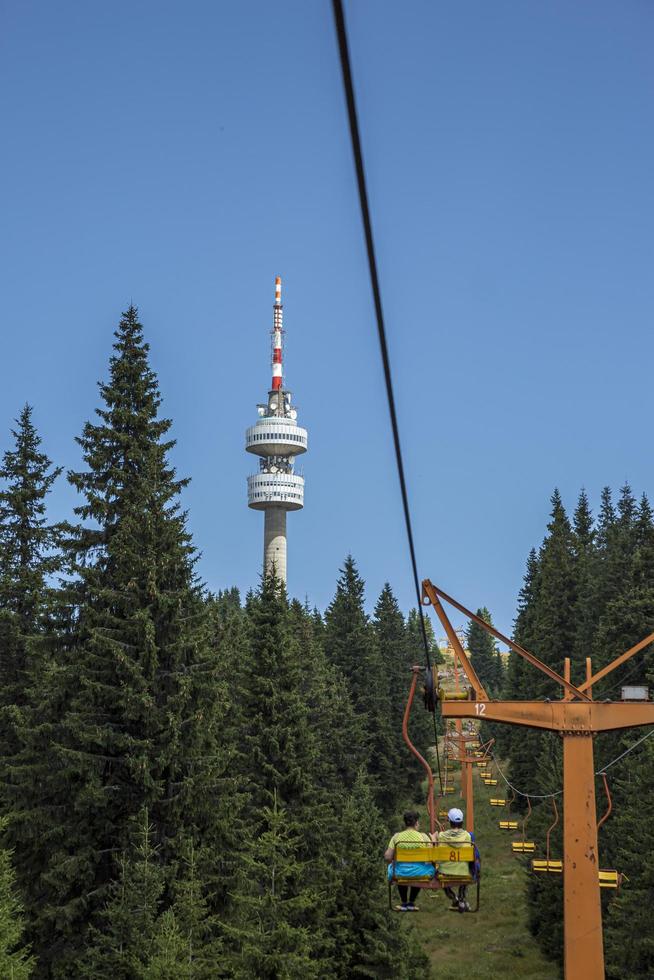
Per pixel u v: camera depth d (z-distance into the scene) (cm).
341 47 409
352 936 4312
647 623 5944
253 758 4688
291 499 18238
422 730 11131
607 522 10831
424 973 4559
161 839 3684
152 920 3231
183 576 4109
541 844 5572
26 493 4622
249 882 3722
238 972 3241
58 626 4172
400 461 927
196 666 3934
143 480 4144
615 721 2619
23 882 3675
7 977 2828
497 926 6119
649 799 4162
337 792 6250
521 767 8431
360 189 512
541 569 9975
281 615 5062
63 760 3578
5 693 4312
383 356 708
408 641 13538
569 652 8319
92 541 4225
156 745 3741
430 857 1600
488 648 17812
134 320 4522
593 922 2512
